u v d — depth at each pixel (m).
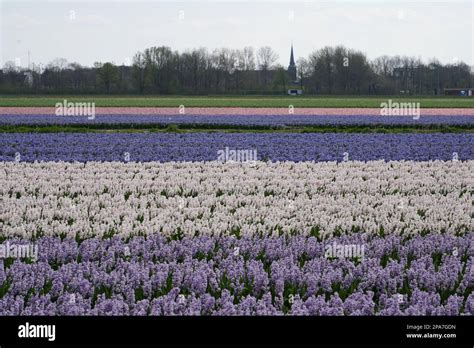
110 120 46.59
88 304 10.48
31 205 17.78
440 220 16.56
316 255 13.44
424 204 18.39
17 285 11.02
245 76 118.50
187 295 10.94
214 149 29.42
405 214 17.00
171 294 10.69
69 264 12.16
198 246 13.43
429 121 47.47
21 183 20.86
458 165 25.91
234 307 10.30
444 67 116.62
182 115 53.44
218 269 12.09
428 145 32.19
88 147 30.14
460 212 17.27
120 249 13.28
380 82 114.75
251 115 53.91
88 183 21.08
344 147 30.77
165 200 18.28
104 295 10.62
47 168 24.44
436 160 26.39
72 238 14.36
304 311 10.04
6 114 54.28
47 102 75.75
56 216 16.59
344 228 15.38
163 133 36.88
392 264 12.28
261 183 21.30
